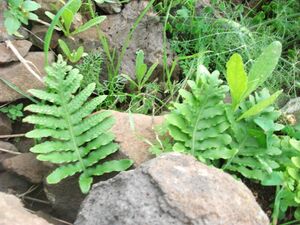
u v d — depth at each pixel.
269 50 0.39
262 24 0.52
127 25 0.47
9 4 0.42
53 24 0.39
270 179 0.37
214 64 0.48
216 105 0.38
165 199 0.29
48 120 0.37
